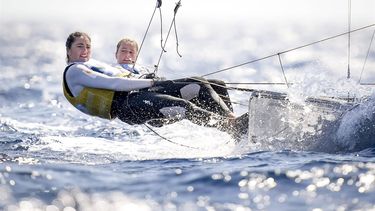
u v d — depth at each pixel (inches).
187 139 1126.4
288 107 1013.2
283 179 759.1
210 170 816.3
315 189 721.0
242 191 721.6
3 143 1130.7
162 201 693.3
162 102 1023.0
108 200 696.4
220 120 1029.2
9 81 2503.7
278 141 1010.1
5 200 691.4
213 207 672.4
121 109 1049.5
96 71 1080.8
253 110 1013.2
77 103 1067.3
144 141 1165.7
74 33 1102.4
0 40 5915.4
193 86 1059.3
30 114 1669.5
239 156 930.7
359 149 962.1
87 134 1290.6
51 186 742.5
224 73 3088.1
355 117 982.4
